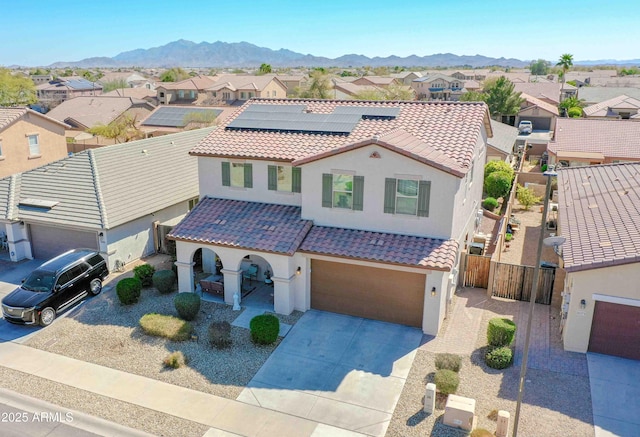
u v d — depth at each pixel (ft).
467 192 75.41
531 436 45.34
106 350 59.82
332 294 68.33
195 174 103.81
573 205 78.28
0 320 67.51
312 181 68.59
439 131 72.23
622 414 48.21
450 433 45.78
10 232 86.07
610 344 57.41
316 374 55.06
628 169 91.45
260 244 66.80
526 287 71.67
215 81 317.42
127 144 100.99
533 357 57.77
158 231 90.48
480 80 425.69
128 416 48.49
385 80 372.58
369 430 46.55
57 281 67.97
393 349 59.88
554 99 283.38
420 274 63.05
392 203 65.05
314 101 87.04
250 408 49.62
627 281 54.54
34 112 124.67
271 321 60.39
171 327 62.13
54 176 91.66
